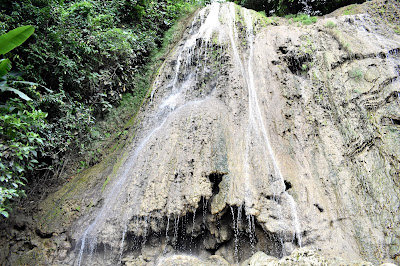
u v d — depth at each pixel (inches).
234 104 247.6
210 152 216.1
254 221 186.5
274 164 212.5
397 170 213.6
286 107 252.1
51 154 256.8
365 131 236.1
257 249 188.7
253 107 249.3
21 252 211.0
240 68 275.9
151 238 202.1
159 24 385.4
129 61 325.7
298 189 203.2
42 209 234.5
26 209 235.5
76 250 209.2
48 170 263.0
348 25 320.5
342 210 197.9
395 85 257.9
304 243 180.2
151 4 378.3
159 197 202.5
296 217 188.2
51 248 209.2
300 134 236.5
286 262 151.3
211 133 227.6
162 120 265.1
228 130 231.3
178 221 195.8
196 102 261.4
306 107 253.3
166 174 212.7
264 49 297.0
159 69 328.5
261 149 220.5
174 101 273.9
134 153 252.4
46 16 257.9
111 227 205.9
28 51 247.0
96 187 243.3
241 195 190.1
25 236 218.4
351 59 282.5
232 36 303.1
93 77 290.7
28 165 219.0
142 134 267.1
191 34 341.4
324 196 204.1
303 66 284.0
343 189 208.1
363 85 261.9
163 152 228.7
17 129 205.2
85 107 290.4
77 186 249.1
